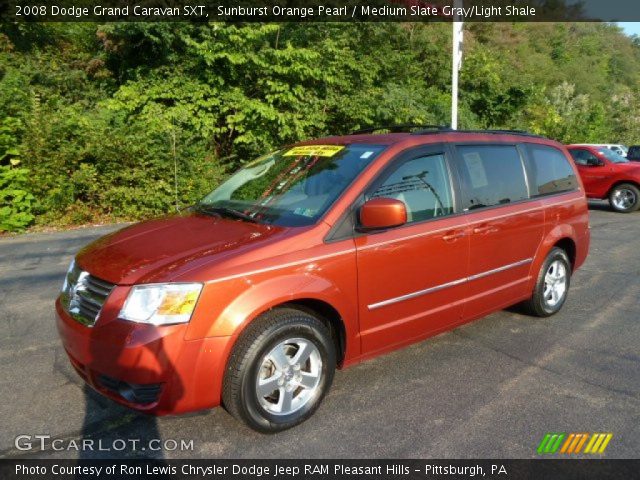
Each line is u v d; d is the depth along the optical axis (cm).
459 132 441
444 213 399
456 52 1020
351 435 315
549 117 2333
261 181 407
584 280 675
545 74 3647
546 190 506
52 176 907
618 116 3891
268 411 306
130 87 1107
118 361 274
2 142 869
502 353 438
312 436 313
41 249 764
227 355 286
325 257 323
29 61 1184
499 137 474
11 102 946
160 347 273
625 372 404
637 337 477
